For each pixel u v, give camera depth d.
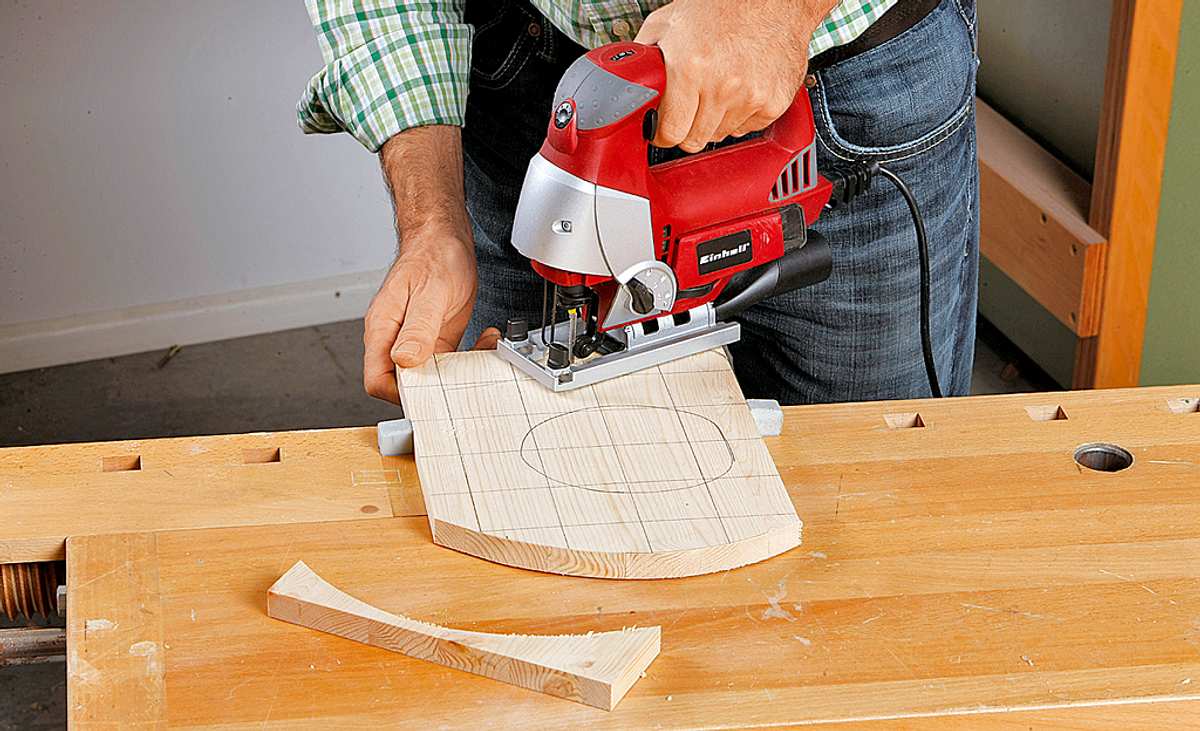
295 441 1.18
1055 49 2.58
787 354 1.65
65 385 2.85
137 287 2.94
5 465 1.13
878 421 1.22
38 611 1.11
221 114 2.82
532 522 1.04
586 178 1.07
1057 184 2.48
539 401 1.18
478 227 1.68
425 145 1.42
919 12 1.41
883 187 1.48
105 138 2.76
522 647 0.92
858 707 0.90
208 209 2.92
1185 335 2.30
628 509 1.06
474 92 1.55
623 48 1.08
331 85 1.44
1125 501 1.11
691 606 0.99
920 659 0.94
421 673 0.93
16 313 2.87
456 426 1.15
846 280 1.54
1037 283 2.46
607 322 1.17
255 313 3.02
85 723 0.88
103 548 1.04
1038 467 1.16
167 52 2.71
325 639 0.96
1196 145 2.14
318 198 2.98
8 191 2.74
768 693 0.91
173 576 1.01
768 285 1.28
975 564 1.04
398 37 1.41
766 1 1.08
